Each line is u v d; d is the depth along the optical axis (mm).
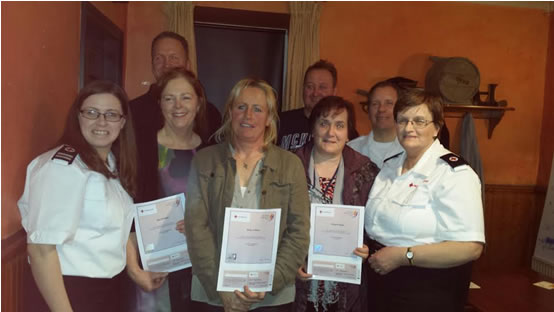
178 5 3324
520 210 3854
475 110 3598
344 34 3576
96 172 1430
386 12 3615
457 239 1496
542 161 3834
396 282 1618
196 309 1610
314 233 1684
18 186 1627
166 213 1651
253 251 1475
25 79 1701
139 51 3396
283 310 1556
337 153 1773
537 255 3549
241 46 3588
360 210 1676
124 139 1566
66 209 1335
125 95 1520
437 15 3676
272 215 1477
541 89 3852
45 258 1334
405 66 3654
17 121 1621
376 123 2209
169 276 1679
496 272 2807
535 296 2342
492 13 3740
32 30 1779
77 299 1416
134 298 1666
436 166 1586
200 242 1486
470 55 3734
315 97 2559
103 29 2846
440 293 1554
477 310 2166
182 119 1719
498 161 3828
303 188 1547
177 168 1744
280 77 3643
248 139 1520
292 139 2582
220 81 3572
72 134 1432
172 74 1760
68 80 2264
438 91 3365
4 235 1506
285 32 3623
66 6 2219
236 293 1473
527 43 3801
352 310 1763
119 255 1532
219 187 1502
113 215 1480
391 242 1627
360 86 3609
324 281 1751
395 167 1710
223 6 3416
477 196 1520
